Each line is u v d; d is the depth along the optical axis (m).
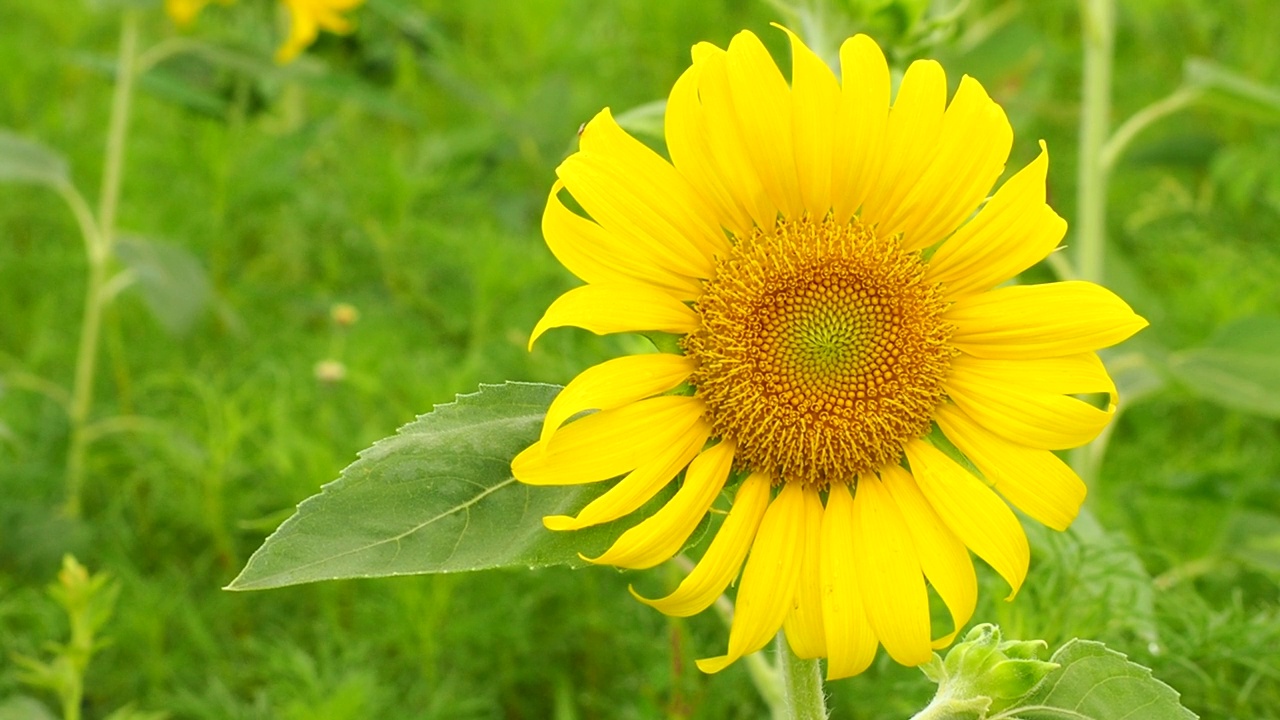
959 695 0.66
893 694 0.79
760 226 0.66
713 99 0.65
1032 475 0.65
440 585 0.85
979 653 0.66
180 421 1.00
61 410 1.03
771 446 0.66
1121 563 0.76
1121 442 1.05
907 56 0.75
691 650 0.82
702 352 0.66
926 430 0.66
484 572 0.89
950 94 1.14
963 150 0.66
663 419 0.65
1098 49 0.96
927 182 0.66
